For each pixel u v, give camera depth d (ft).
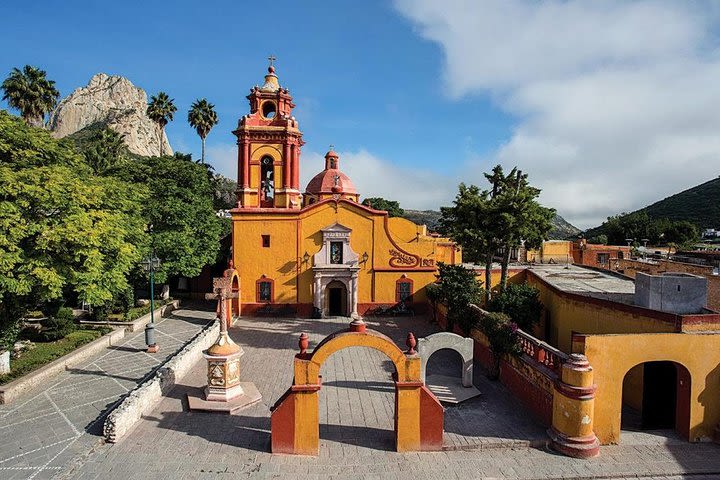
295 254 108.68
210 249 112.57
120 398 56.18
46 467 40.81
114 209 72.02
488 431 49.47
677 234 224.33
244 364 72.18
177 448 44.91
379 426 50.75
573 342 48.57
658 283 57.57
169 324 96.89
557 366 50.88
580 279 95.66
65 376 63.72
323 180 134.72
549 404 50.65
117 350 76.74
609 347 47.67
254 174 117.08
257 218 108.27
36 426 48.57
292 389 43.83
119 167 114.62
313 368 43.96
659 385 51.88
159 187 105.40
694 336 48.52
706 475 42.78
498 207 81.76
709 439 48.91
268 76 124.16
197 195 112.16
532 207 81.51
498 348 63.67
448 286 87.20
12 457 42.42
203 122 197.06
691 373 48.60
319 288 107.04
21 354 67.21
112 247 63.87
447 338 60.54
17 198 54.80
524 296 82.23
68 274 59.21
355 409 55.21
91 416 51.11
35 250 56.95
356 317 45.34
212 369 55.47
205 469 41.27
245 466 42.01
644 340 48.03
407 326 99.60
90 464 41.52
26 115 138.92
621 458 45.24
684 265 100.12
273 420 44.01
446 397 57.72
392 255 109.91
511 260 151.74
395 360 44.70
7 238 53.11
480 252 85.92
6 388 54.44
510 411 54.95
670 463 44.50
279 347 82.23
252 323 101.24
